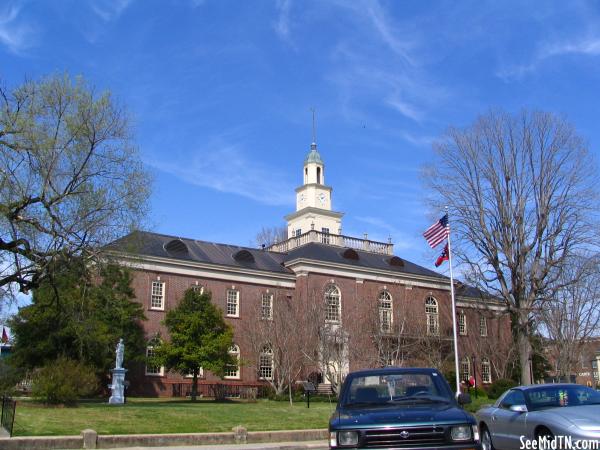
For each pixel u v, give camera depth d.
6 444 15.59
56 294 28.80
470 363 59.88
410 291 59.72
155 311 47.16
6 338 46.47
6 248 26.33
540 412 12.41
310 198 68.62
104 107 28.03
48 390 26.28
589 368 70.81
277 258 58.16
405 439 8.62
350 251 58.94
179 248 51.06
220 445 18.03
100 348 36.38
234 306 51.62
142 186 28.55
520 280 41.75
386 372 10.73
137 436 17.36
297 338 46.47
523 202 42.22
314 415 25.55
